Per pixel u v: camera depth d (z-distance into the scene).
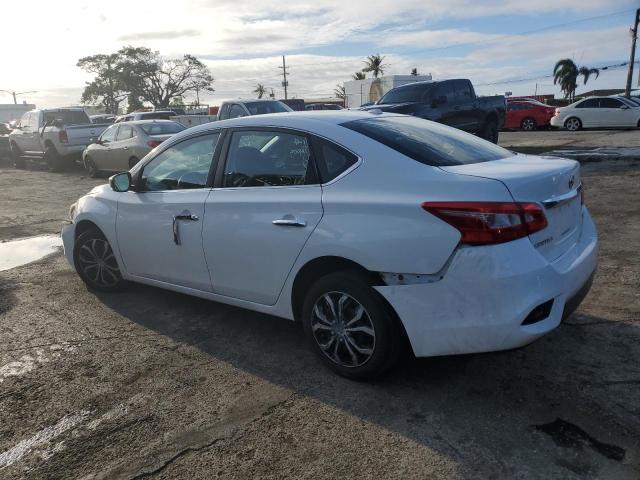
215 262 3.92
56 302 5.05
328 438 2.86
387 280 3.05
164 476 2.64
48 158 17.53
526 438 2.76
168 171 4.35
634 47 36.41
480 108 14.79
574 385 3.21
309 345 3.87
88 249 5.16
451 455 2.67
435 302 2.90
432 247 2.86
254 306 3.82
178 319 4.54
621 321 4.00
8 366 3.81
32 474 2.70
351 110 4.11
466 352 2.90
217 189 3.93
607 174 10.48
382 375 3.32
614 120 22.41
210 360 3.79
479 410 3.03
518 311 2.74
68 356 3.93
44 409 3.26
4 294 5.34
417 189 2.97
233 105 15.59
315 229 3.27
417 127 3.75
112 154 14.25
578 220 3.45
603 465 2.54
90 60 67.94
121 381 3.55
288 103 27.19
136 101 70.25
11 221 9.33
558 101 55.66
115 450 2.85
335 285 3.26
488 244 2.74
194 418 3.10
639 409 2.95
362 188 3.16
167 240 4.25
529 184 2.88
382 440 2.82
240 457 2.75
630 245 5.82
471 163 3.27
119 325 4.46
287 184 3.53
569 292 3.00
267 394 3.32
